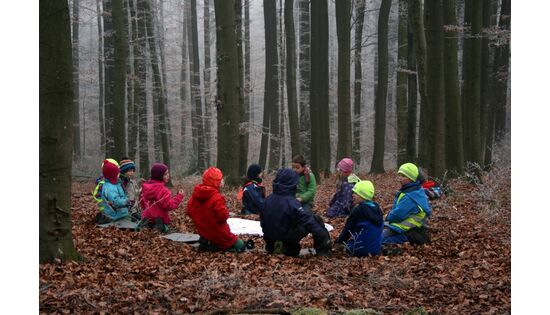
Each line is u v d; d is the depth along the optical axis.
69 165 5.91
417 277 5.89
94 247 7.05
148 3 19.16
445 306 4.90
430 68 12.20
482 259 6.78
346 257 6.96
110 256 6.57
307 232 6.84
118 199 8.70
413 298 5.11
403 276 5.89
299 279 5.55
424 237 7.67
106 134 22.97
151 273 5.85
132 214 9.08
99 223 8.74
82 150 34.78
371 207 7.02
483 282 5.66
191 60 33.91
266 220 6.99
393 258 6.82
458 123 12.91
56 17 5.62
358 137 26.39
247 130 15.77
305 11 22.70
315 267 6.23
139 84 18.48
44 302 4.58
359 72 25.27
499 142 20.86
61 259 5.89
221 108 12.59
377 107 21.11
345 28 16.86
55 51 5.63
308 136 22.28
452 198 11.46
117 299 4.80
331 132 33.28
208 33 27.86
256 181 10.27
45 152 5.75
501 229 8.77
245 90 16.00
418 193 7.66
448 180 12.48
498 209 9.95
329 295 4.96
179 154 33.94
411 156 16.75
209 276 5.38
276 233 6.91
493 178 11.80
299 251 7.07
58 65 5.66
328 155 20.08
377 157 21.09
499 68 20.16
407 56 17.84
